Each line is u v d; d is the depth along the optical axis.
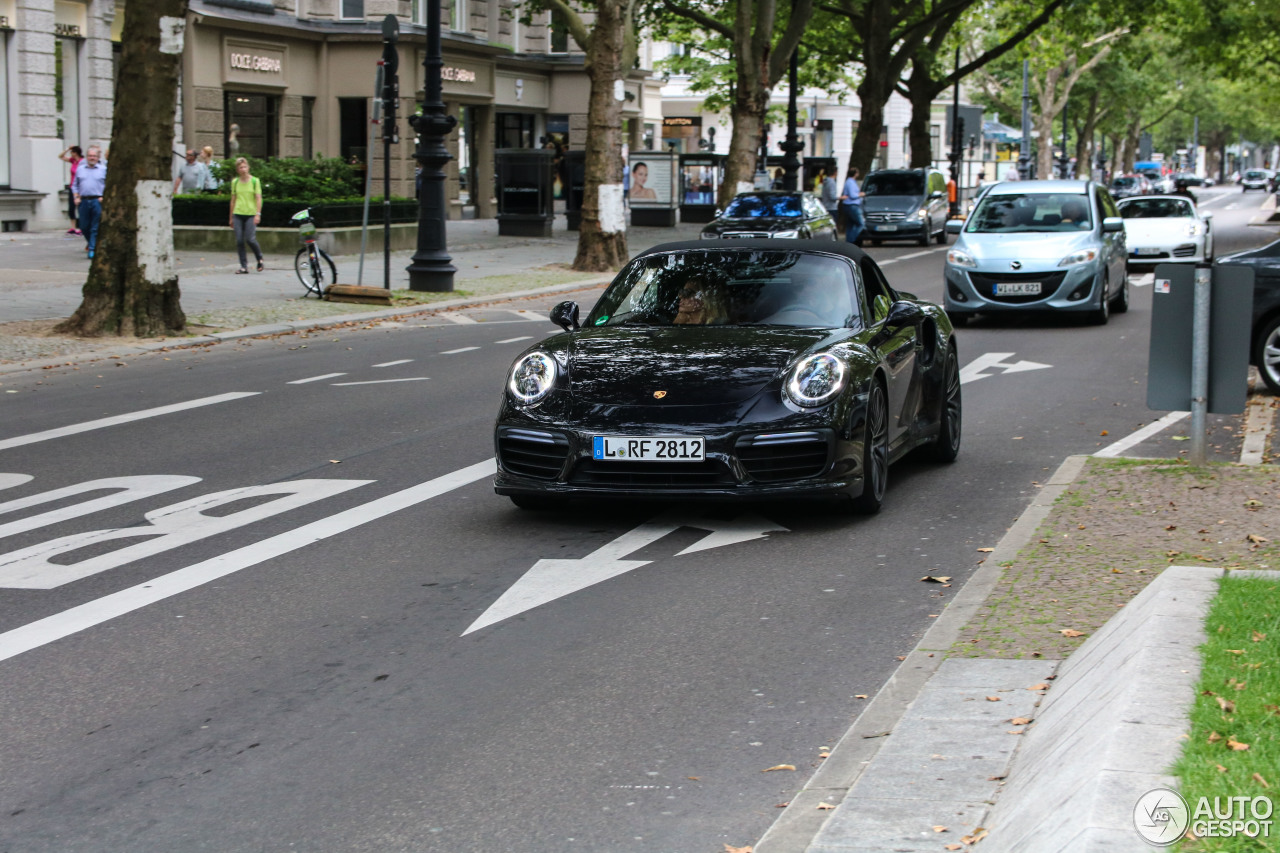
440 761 4.60
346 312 19.94
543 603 6.39
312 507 8.38
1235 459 9.48
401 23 40.75
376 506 8.41
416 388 13.26
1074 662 5.04
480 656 5.66
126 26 16.73
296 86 40.38
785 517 8.07
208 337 17.03
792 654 5.66
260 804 4.28
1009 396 12.82
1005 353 16.00
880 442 8.05
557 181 50.91
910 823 3.87
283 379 13.94
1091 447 10.20
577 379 7.72
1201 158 167.88
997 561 6.75
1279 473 8.32
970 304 18.56
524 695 5.21
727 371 7.63
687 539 7.57
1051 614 5.76
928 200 40.34
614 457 7.38
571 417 7.50
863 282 8.76
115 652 5.74
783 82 75.62
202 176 29.80
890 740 4.52
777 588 6.61
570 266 28.45
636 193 44.09
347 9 40.81
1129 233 27.44
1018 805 3.79
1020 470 9.41
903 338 8.81
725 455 7.30
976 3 50.62
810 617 6.15
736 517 8.08
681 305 8.55
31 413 11.94
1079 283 18.25
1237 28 47.16
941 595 6.45
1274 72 56.97
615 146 27.89
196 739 4.80
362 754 4.66
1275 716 3.89
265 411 11.95
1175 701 4.02
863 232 38.94
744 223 29.81
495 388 13.22
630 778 4.45
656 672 5.45
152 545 7.50
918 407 9.09
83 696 5.23
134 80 16.69
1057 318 19.98
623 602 6.40
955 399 9.83
